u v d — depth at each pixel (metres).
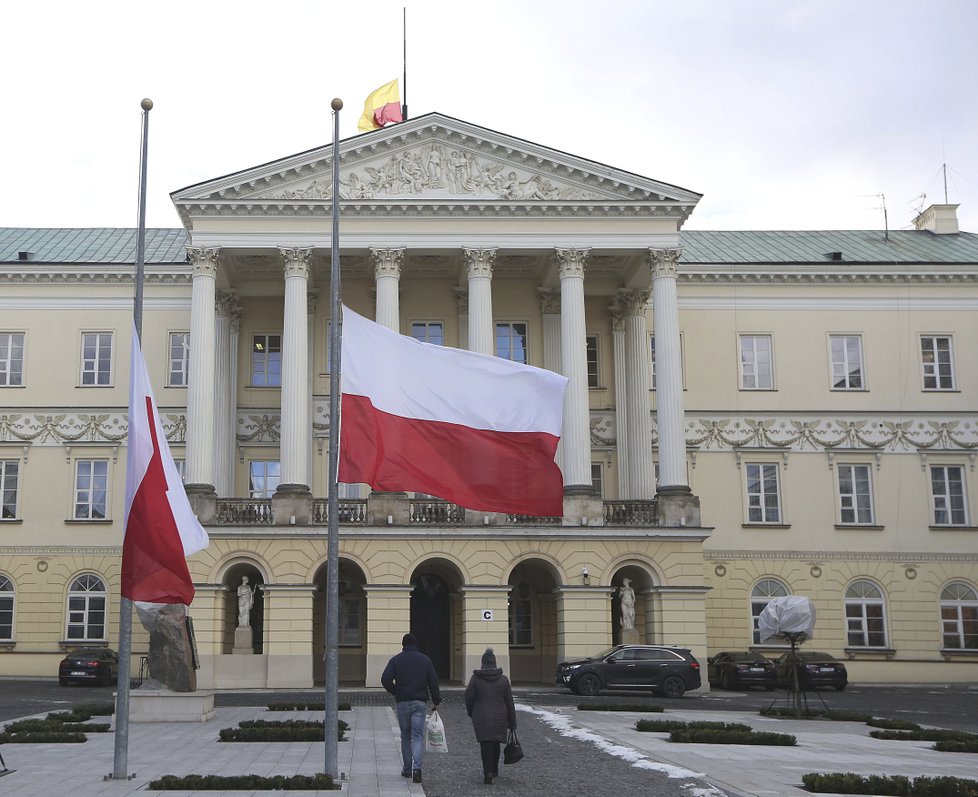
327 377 52.47
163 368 54.12
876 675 52.34
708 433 54.06
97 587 52.72
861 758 21.41
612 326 53.66
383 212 47.97
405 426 20.42
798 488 53.91
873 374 55.06
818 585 53.09
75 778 18.17
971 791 16.05
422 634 50.50
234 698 37.94
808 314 55.44
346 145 47.94
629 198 48.41
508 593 47.78
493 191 48.66
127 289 54.81
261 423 52.75
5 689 44.41
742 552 53.12
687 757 20.91
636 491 51.22
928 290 55.91
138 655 50.88
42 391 54.06
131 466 18.20
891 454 54.47
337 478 18.45
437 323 53.03
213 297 47.28
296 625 44.25
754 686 47.47
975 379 55.31
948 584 53.59
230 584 47.38
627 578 47.00
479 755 21.67
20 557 52.88
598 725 27.47
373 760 20.77
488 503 20.66
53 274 54.44
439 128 48.53
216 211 47.47
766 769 19.25
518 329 53.19
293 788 16.94
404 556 44.91
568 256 48.16
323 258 50.00
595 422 53.09
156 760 20.64
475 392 20.89
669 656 41.22
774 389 54.66
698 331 54.94
